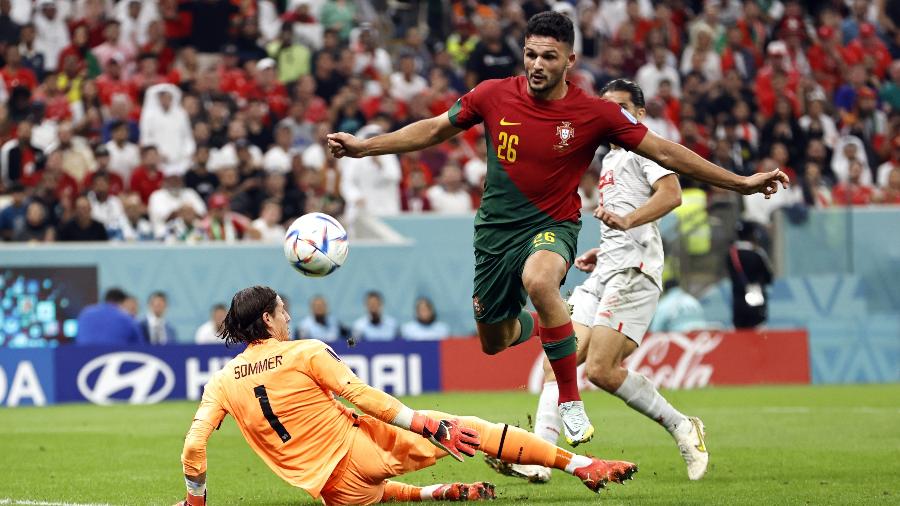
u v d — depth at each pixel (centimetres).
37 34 7744
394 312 6675
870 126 8631
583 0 9019
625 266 2962
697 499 2559
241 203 6788
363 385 2352
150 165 6788
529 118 2444
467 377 6241
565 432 2420
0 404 5678
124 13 7962
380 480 2436
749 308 6569
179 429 4441
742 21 9012
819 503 2497
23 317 6062
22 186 6397
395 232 6769
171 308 6325
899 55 9575
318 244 2625
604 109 2433
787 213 6806
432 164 7481
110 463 3428
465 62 8338
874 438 3962
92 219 6338
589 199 6962
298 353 2394
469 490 2514
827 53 9169
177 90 7262
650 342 6412
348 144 2542
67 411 5319
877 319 6894
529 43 2394
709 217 6562
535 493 2677
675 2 9262
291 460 2400
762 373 6656
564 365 2403
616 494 2658
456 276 6794
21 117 7125
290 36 8000
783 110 8000
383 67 8381
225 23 8069
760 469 3159
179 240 6450
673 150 2409
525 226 2486
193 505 2372
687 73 8569
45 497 2730
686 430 2936
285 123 7288
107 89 7356
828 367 6806
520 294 2566
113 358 5844
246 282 6431
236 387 2394
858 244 6888
